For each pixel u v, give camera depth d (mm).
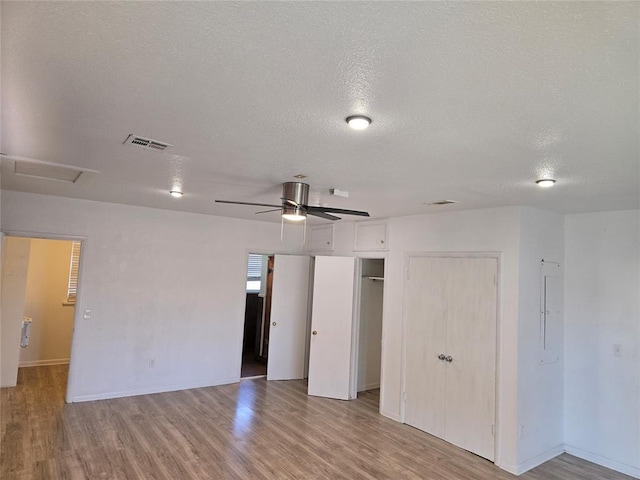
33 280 6746
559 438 4445
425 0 1118
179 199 4859
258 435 4422
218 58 1506
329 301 6074
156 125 2273
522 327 4078
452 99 1761
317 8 1182
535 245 4270
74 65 1609
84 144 2684
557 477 3883
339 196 4043
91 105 2016
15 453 3738
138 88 1805
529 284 4176
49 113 2137
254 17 1241
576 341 4496
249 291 8773
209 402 5426
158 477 3436
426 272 4965
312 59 1480
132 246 5586
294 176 3338
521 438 3992
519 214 4121
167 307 5840
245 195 4363
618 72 1471
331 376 5945
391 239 5477
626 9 1119
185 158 2939
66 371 6445
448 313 4672
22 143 2699
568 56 1377
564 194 3541
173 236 5902
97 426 4438
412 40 1322
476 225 4480
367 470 3770
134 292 5598
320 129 2217
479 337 4344
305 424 4832
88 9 1232
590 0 1087
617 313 4223
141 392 5613
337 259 6109
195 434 4359
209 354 6172
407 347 5094
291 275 6828
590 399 4348
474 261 4465
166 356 5816
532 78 1545
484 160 2650
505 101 1756
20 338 5734
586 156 2457
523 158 2564
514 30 1243
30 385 5734
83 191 4586
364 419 5113
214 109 2006
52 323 6879
